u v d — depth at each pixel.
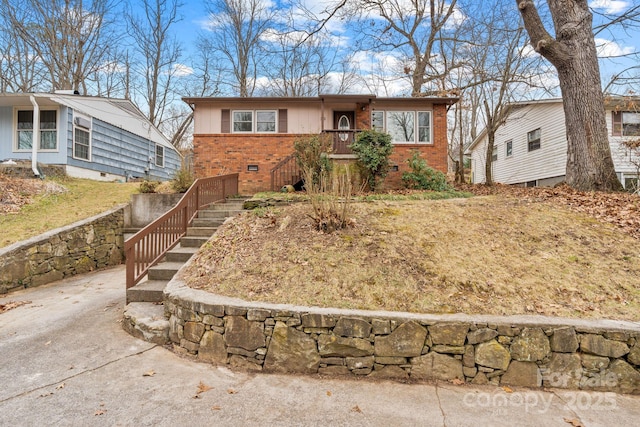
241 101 13.07
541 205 6.70
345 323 3.46
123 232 10.19
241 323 3.66
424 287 4.04
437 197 9.15
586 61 9.02
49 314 5.22
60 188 11.06
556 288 4.00
